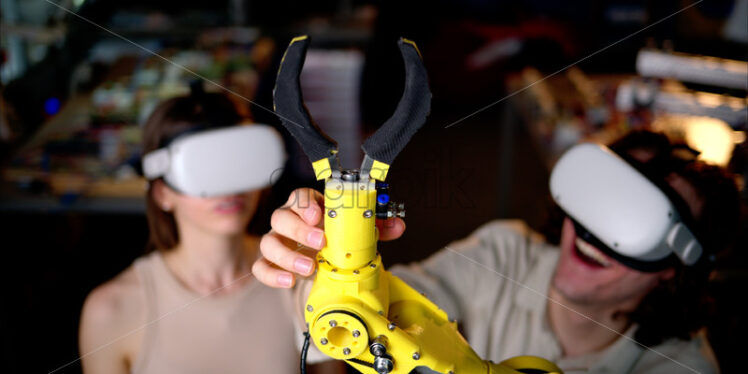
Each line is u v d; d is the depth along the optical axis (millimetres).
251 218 1157
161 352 1062
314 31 2781
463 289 1064
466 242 1156
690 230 828
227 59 2102
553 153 1439
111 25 2363
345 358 520
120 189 1304
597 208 838
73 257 1651
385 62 2760
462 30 2791
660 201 810
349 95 2602
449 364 529
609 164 845
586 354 979
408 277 1067
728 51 1795
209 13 2648
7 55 1734
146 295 1104
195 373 1055
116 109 1575
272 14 2791
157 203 1117
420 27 2846
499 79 2721
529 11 2670
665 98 1533
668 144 869
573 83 1775
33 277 1570
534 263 1067
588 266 940
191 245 1114
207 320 1075
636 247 816
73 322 1459
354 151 2311
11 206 1249
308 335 555
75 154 1403
